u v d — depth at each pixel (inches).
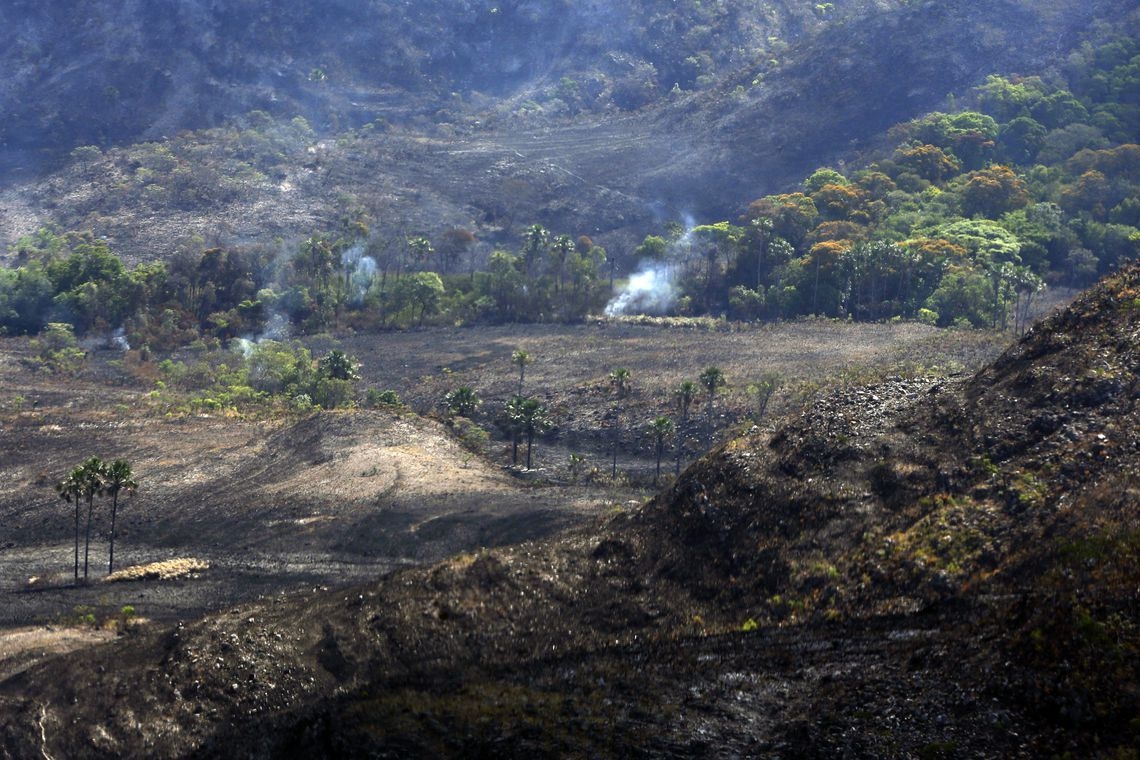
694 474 2795.3
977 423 2539.4
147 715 2464.3
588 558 2674.7
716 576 2511.1
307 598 2849.4
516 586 2620.6
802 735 1977.1
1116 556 1977.1
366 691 2406.5
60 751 2417.6
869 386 2893.7
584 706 2203.5
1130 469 2178.9
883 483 2519.7
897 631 2159.2
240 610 2844.5
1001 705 1878.7
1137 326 2544.3
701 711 2114.9
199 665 2561.5
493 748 2144.4
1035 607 1993.1
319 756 2250.2
